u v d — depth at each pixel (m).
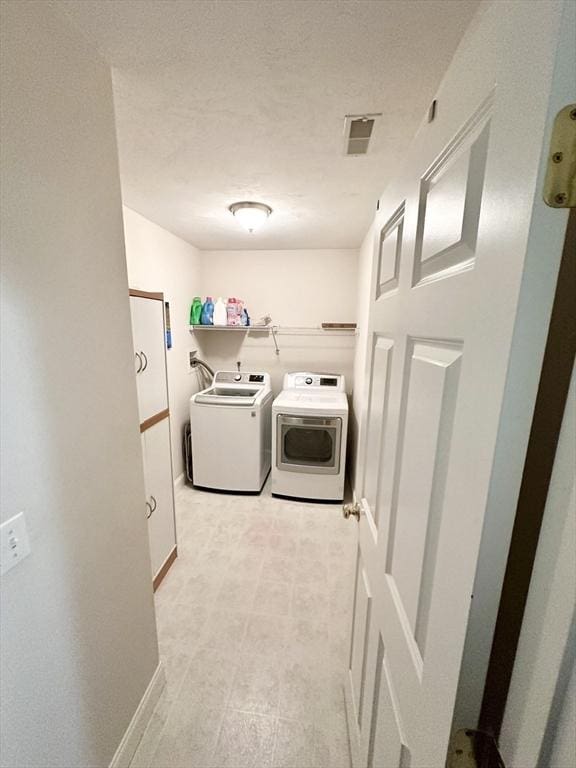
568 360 0.34
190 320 3.26
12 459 0.72
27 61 0.72
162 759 1.19
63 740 0.90
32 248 0.75
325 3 0.79
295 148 1.46
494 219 0.41
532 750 0.37
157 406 1.91
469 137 0.50
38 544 0.79
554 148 0.32
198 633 1.67
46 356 0.80
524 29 0.36
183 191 1.93
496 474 0.38
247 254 3.47
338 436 2.76
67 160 0.84
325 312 3.48
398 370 0.78
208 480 2.99
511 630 0.40
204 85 1.08
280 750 1.21
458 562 0.45
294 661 1.53
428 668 0.54
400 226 0.81
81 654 0.95
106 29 0.85
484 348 0.41
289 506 2.82
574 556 0.32
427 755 0.53
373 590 0.95
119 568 1.11
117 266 1.05
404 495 0.72
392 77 1.04
